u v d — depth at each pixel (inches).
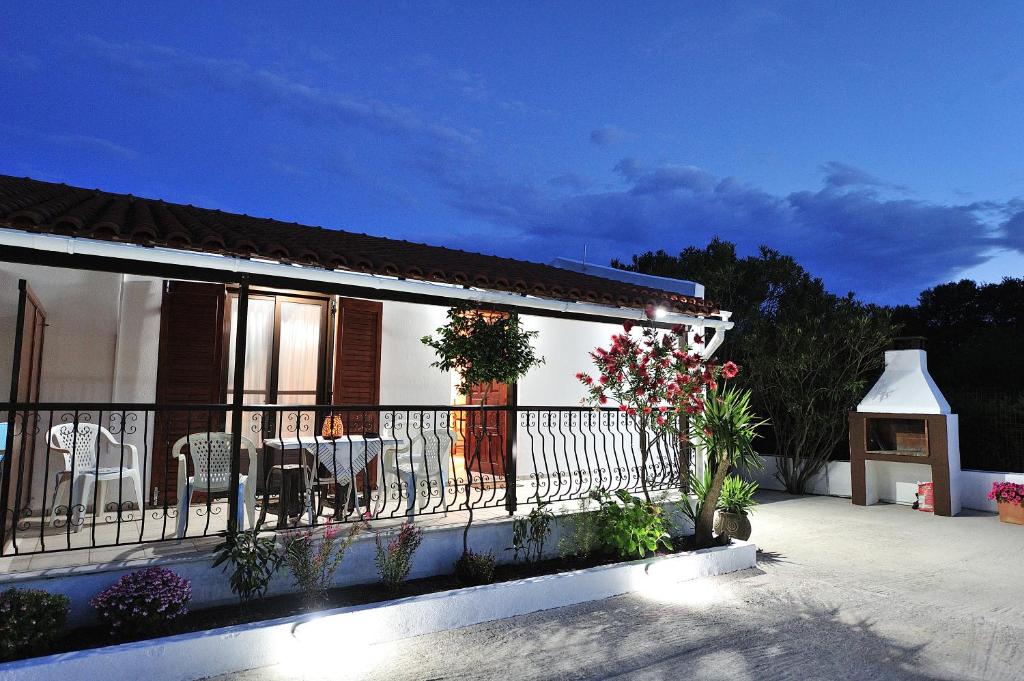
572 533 257.6
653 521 257.6
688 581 251.0
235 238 203.0
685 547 275.0
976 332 824.3
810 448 519.5
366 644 177.5
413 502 231.8
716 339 339.9
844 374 501.0
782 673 162.7
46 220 171.9
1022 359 608.4
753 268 695.1
